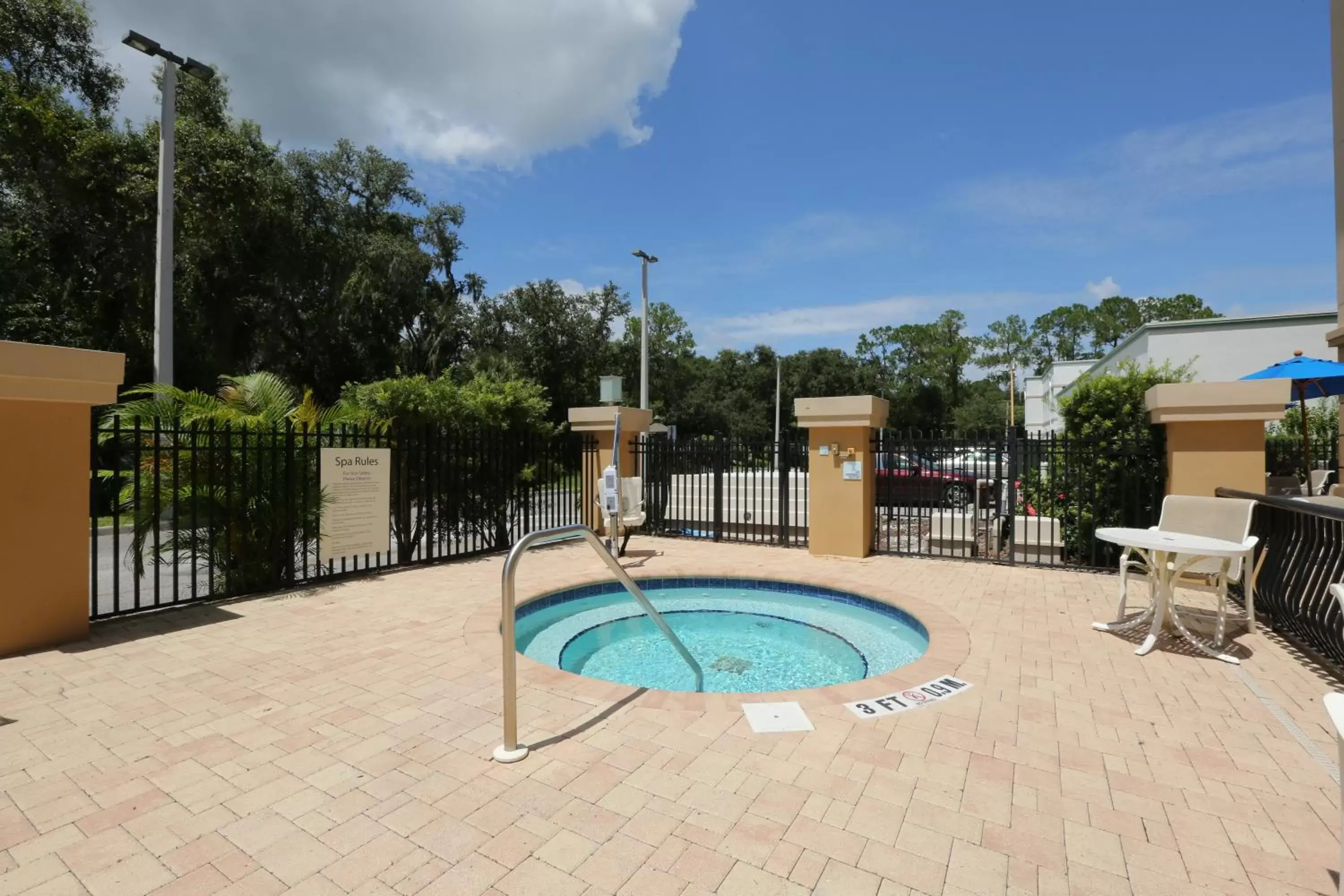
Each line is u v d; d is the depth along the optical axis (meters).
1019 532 8.79
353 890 2.28
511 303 34.19
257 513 6.58
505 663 3.20
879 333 70.62
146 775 3.06
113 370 5.14
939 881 2.32
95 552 5.60
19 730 3.53
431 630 5.39
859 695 4.02
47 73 17.64
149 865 2.41
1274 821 2.69
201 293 22.03
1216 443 6.82
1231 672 4.44
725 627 6.74
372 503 7.52
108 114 18.92
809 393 55.12
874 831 2.62
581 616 6.88
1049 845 2.54
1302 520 5.09
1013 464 8.12
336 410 7.92
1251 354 18.88
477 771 3.10
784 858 2.45
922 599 6.46
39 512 4.86
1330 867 2.40
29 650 4.82
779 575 7.64
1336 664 4.53
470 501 9.32
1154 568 5.00
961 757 3.24
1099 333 70.75
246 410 7.18
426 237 31.20
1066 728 3.57
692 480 10.91
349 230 26.61
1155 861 2.44
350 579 7.38
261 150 20.97
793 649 6.05
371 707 3.85
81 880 2.33
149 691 4.08
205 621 5.64
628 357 44.06
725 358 59.34
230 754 3.27
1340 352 10.12
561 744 3.37
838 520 8.81
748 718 3.68
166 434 6.08
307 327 26.03
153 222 17.47
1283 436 13.00
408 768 3.13
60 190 16.95
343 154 28.20
